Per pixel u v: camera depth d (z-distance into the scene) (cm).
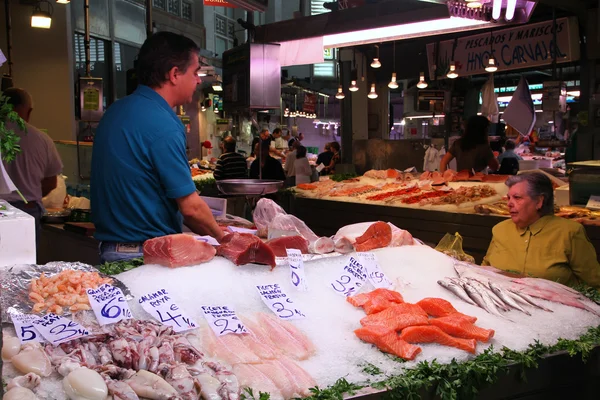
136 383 161
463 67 1077
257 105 490
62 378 167
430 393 189
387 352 211
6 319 196
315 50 604
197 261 249
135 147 282
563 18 895
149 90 293
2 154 356
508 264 354
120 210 288
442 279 280
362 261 279
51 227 522
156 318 210
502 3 496
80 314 206
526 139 1647
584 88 862
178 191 284
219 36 1811
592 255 339
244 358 191
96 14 1111
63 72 898
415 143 1040
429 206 609
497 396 205
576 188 536
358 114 1173
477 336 221
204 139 1566
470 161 760
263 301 238
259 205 371
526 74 1517
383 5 523
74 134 924
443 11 477
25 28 868
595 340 232
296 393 175
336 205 695
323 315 239
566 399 224
